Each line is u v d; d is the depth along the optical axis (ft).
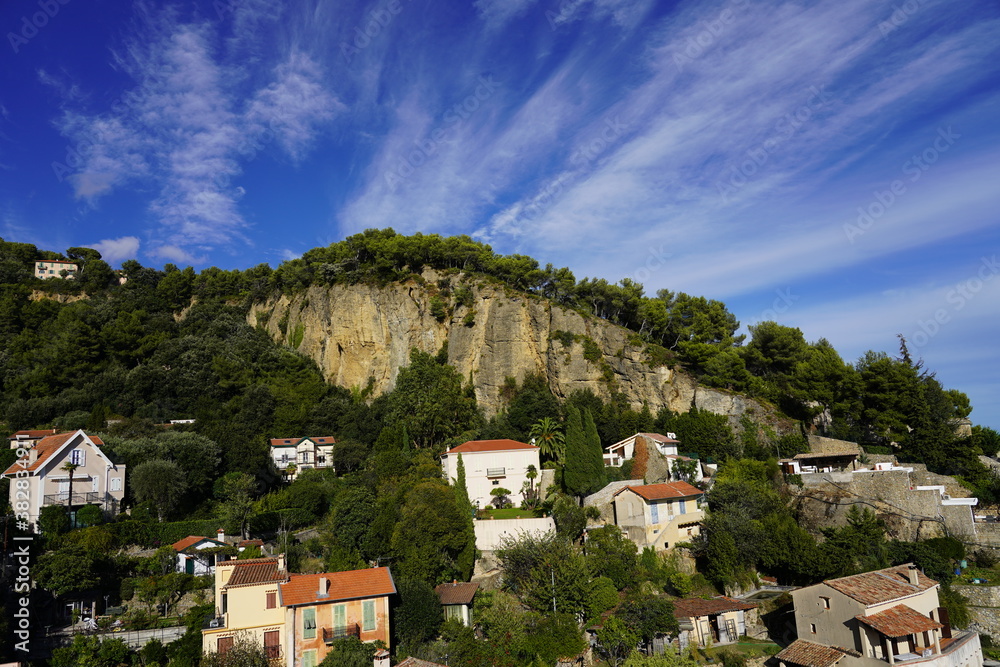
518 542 186.09
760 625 164.14
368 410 328.90
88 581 153.69
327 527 210.59
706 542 199.21
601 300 369.50
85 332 342.85
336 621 136.05
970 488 229.66
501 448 245.86
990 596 164.04
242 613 134.00
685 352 322.55
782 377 315.99
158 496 205.36
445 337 372.58
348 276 399.44
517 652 145.89
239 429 270.87
